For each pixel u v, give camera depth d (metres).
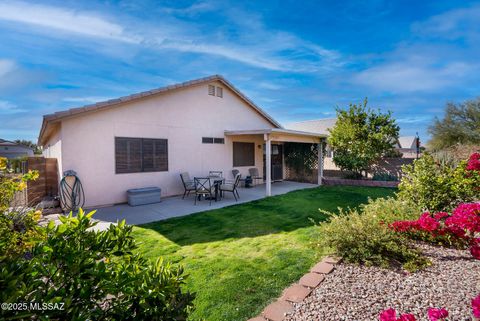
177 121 10.07
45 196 8.97
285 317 2.62
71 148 7.59
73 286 1.38
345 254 3.83
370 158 13.61
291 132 10.88
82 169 7.79
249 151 13.15
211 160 11.33
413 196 5.65
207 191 8.76
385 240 3.79
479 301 1.94
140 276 1.61
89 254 1.51
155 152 9.42
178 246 4.77
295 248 4.59
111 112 8.33
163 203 8.75
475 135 21.83
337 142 14.51
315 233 5.39
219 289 3.25
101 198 8.16
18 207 4.26
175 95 10.00
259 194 10.51
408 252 3.64
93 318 1.43
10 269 1.30
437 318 1.94
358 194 10.43
